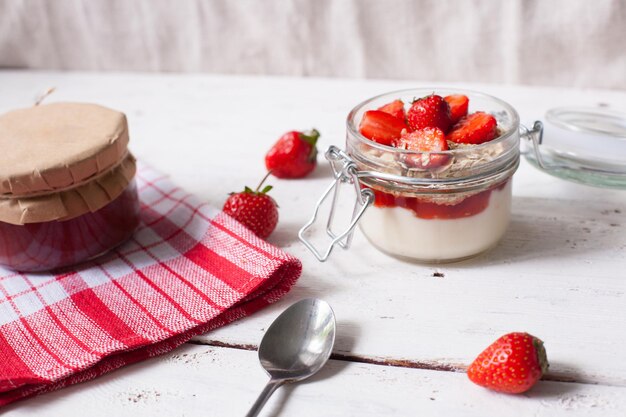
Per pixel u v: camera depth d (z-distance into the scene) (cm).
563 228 55
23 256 52
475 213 50
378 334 47
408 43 80
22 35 88
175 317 48
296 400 44
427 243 51
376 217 52
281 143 63
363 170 51
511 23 77
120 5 85
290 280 50
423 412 43
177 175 65
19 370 45
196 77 86
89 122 54
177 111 77
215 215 55
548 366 43
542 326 47
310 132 64
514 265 52
